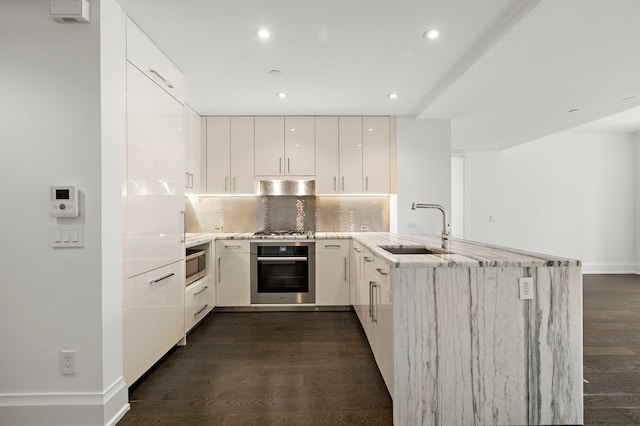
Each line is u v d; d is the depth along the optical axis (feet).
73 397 5.67
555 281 5.65
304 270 12.55
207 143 13.03
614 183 19.67
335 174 13.09
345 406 6.38
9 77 5.62
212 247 12.10
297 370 7.82
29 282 5.65
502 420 5.65
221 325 11.01
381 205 14.32
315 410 6.25
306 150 13.06
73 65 5.62
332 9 6.38
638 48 7.30
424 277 5.62
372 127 13.14
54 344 5.67
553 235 19.86
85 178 5.65
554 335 5.66
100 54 5.65
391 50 7.98
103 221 5.73
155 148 7.58
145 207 7.14
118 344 6.15
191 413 6.17
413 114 13.07
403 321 5.61
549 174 19.89
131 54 6.63
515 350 5.65
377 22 6.82
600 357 8.42
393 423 5.78
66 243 5.64
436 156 13.08
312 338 9.83
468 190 19.93
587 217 19.74
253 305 12.42
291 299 12.48
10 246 5.63
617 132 19.58
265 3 6.17
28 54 5.62
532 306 5.65
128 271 6.51
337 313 12.32
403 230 13.07
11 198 5.62
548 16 6.05
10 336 5.65
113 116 6.02
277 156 13.05
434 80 9.78
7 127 5.62
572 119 13.08
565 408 5.66
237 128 13.04
